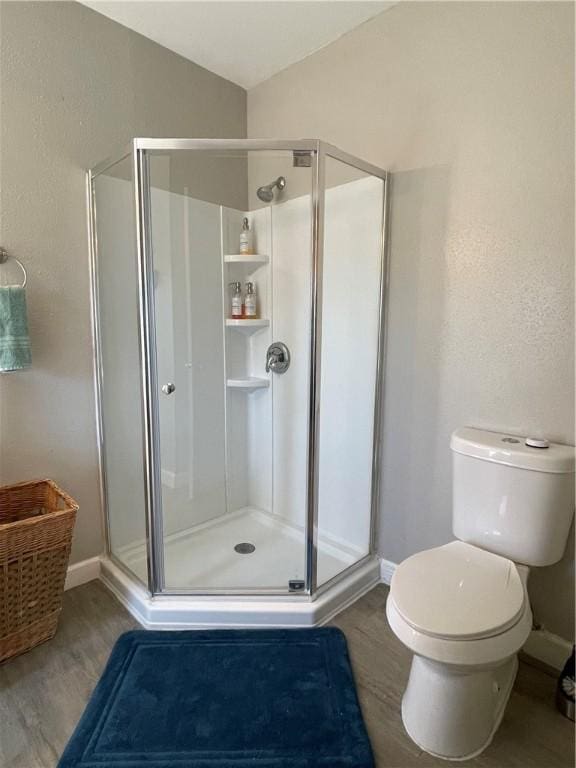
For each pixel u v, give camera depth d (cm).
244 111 238
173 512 214
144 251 168
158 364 199
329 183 192
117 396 187
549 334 146
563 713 134
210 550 211
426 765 118
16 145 162
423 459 184
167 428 207
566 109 136
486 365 161
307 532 173
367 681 145
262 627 167
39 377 176
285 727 126
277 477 233
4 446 170
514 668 145
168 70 204
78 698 136
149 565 171
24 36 161
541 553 140
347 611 180
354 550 208
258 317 231
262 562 200
